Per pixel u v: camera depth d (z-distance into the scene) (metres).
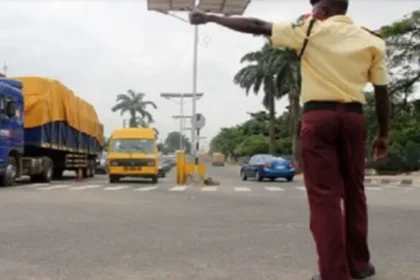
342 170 4.22
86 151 31.25
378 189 21.16
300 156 4.14
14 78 22.19
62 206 11.72
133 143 24.94
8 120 19.36
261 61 56.22
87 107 31.27
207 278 4.97
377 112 4.31
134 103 90.62
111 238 7.23
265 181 29.31
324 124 4.01
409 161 42.12
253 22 4.16
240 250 6.38
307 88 4.11
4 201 12.81
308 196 4.06
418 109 42.50
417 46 40.84
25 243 6.77
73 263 5.59
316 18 4.17
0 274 5.08
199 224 8.86
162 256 5.99
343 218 4.12
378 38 4.23
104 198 14.38
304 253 6.19
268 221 9.38
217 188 20.97
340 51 4.06
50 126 23.67
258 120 94.88
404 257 5.91
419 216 10.27
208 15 4.20
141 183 24.69
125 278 4.97
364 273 4.79
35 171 22.44
